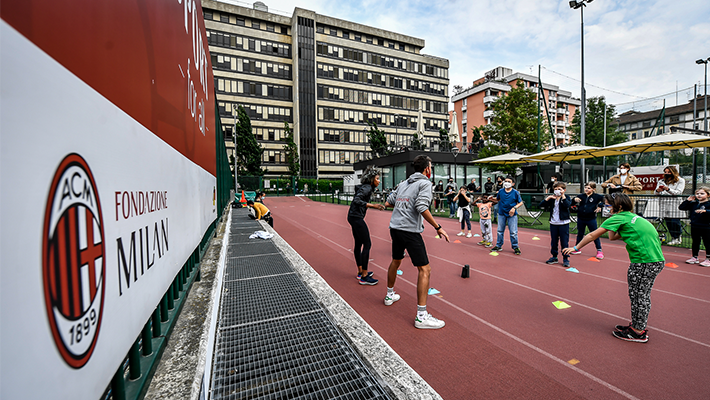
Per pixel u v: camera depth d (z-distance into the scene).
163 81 1.75
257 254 5.30
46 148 0.63
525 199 14.60
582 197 6.70
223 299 3.27
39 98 0.60
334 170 52.31
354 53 53.62
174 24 2.12
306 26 49.91
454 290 4.71
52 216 0.66
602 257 6.55
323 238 9.59
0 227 0.48
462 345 3.11
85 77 0.82
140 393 1.44
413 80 58.06
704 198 6.01
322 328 2.63
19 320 0.53
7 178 0.50
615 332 3.28
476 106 57.31
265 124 49.09
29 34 0.57
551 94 61.03
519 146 22.97
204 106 4.06
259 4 49.84
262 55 48.84
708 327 3.47
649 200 8.47
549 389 2.45
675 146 11.40
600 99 29.91
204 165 3.83
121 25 1.12
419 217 3.53
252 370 2.06
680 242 8.03
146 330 1.69
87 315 0.81
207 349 1.95
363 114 54.12
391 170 26.25
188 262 3.05
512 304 4.16
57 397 0.67
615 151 12.94
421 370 2.70
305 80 49.94
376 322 3.60
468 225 9.61
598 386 2.48
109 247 0.95
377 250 7.81
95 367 0.86
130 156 1.15
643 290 3.12
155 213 1.48
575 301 4.27
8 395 0.49
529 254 7.16
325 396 1.84
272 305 3.11
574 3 14.20
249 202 12.10
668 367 2.73
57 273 0.68
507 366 2.76
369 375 2.03
